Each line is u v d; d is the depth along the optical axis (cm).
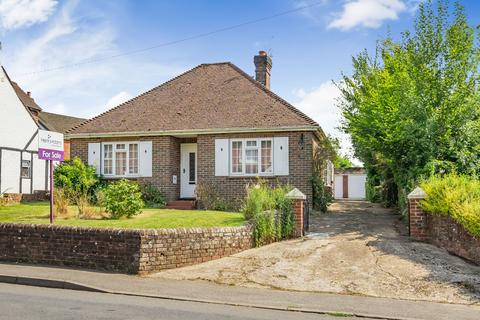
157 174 2281
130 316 752
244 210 1504
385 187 2545
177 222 1445
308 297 916
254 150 2181
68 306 816
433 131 1620
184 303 868
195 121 2272
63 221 1494
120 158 2353
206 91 2444
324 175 2492
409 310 824
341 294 945
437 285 969
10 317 734
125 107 2488
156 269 1126
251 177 2158
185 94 2464
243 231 1316
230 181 2189
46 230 1233
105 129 2370
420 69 1747
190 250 1188
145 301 875
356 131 1894
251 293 942
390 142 1727
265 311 818
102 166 2367
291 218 1479
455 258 1142
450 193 1205
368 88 2031
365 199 3944
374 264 1121
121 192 1594
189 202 2191
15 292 946
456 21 1731
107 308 806
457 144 1620
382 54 2098
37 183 3269
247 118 2211
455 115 1642
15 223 1291
